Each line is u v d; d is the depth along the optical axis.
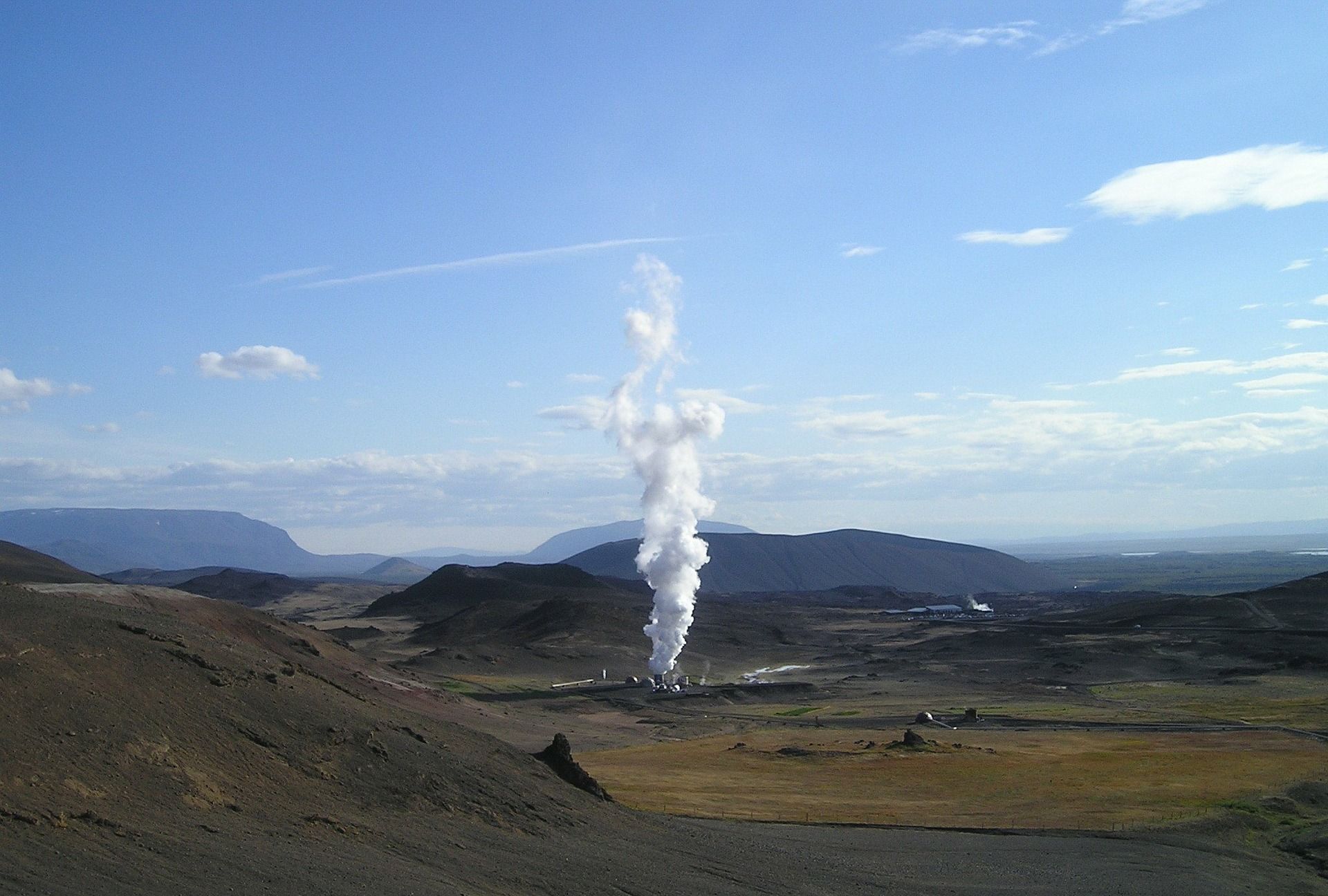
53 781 36.75
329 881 36.97
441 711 113.94
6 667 43.09
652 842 54.88
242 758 46.31
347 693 64.88
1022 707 151.50
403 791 50.44
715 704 160.62
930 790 82.69
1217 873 57.62
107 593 101.62
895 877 53.62
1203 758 97.81
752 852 56.16
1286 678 173.12
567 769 64.62
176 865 34.44
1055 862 58.41
